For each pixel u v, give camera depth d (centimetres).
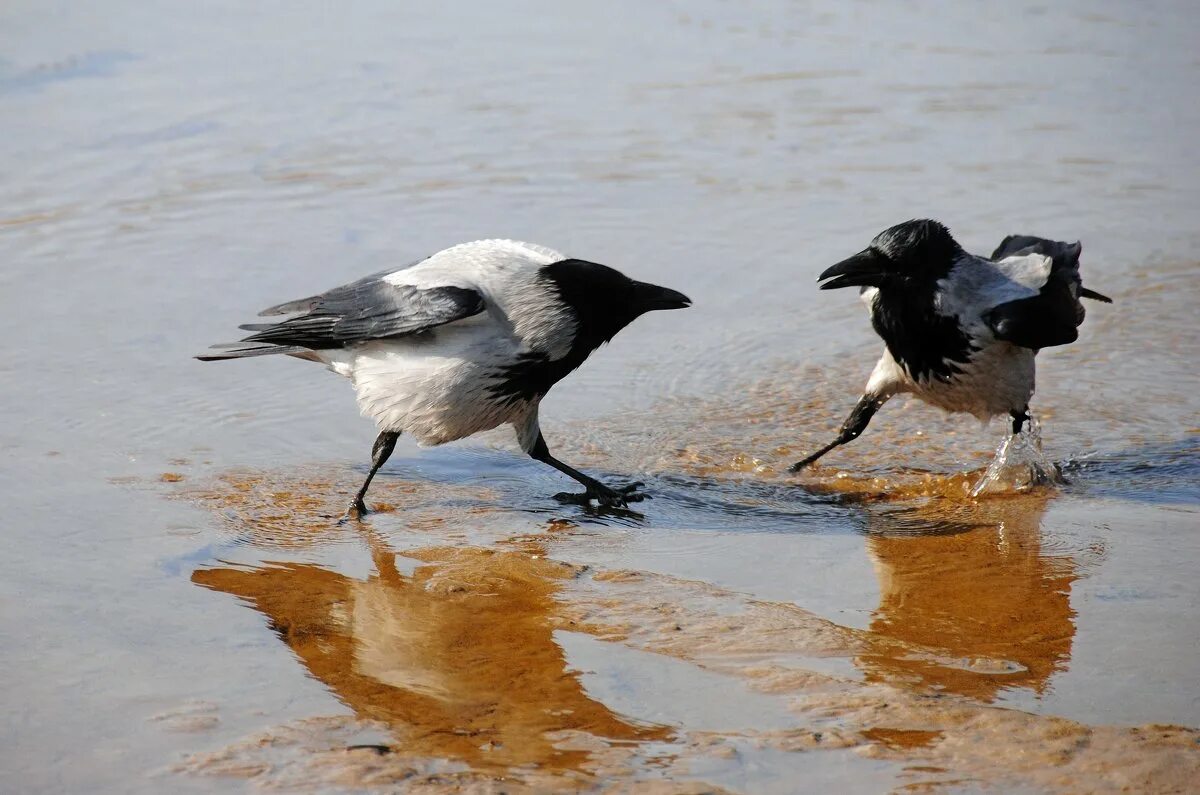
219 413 1338
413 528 1110
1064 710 779
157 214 1839
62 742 742
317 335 1147
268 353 1176
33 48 2491
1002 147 2152
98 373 1398
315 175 1998
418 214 1861
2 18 2658
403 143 2136
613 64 2538
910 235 1191
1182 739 741
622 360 1508
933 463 1284
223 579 987
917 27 2820
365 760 724
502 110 2289
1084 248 1780
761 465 1273
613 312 1129
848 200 1936
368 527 1109
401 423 1138
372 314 1120
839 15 2895
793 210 1900
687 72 2505
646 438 1327
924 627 903
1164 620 910
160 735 752
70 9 2738
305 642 881
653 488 1216
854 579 998
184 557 1024
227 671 835
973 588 975
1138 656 852
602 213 1880
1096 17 2870
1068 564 1020
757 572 1014
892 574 1007
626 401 1411
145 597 947
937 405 1269
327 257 1711
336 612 931
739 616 921
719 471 1262
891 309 1211
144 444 1253
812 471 1263
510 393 1128
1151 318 1590
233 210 1861
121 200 1884
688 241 1794
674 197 1944
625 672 835
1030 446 1227
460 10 2866
